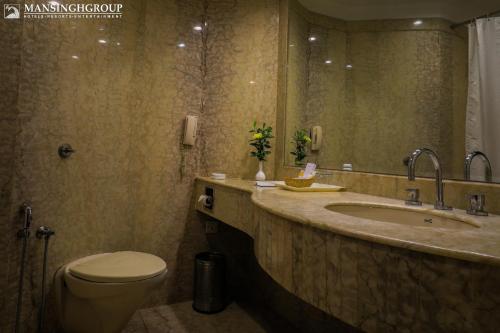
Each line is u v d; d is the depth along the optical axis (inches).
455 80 44.4
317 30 71.7
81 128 65.1
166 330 69.9
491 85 40.1
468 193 40.8
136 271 57.4
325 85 69.1
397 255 23.6
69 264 61.1
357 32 61.9
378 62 57.5
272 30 86.0
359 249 26.0
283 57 83.1
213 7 88.7
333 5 67.5
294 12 79.4
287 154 80.5
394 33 54.4
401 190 50.0
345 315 26.7
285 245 34.6
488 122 40.3
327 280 28.5
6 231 49.7
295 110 77.8
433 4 47.7
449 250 20.9
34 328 57.9
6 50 48.9
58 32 60.2
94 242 68.8
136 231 78.5
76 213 64.8
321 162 69.6
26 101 55.5
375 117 57.8
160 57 81.4
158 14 80.9
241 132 86.7
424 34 49.1
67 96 62.1
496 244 22.4
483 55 41.1
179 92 84.7
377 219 45.9
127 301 55.8
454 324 20.8
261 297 87.1
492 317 19.6
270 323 75.0
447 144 45.2
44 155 58.5
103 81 69.2
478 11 41.7
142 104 78.2
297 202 43.4
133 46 75.7
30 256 56.7
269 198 47.2
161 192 82.7
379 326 24.4
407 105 51.8
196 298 80.3
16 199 54.2
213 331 70.2
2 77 48.5
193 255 87.0
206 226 88.2
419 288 22.5
